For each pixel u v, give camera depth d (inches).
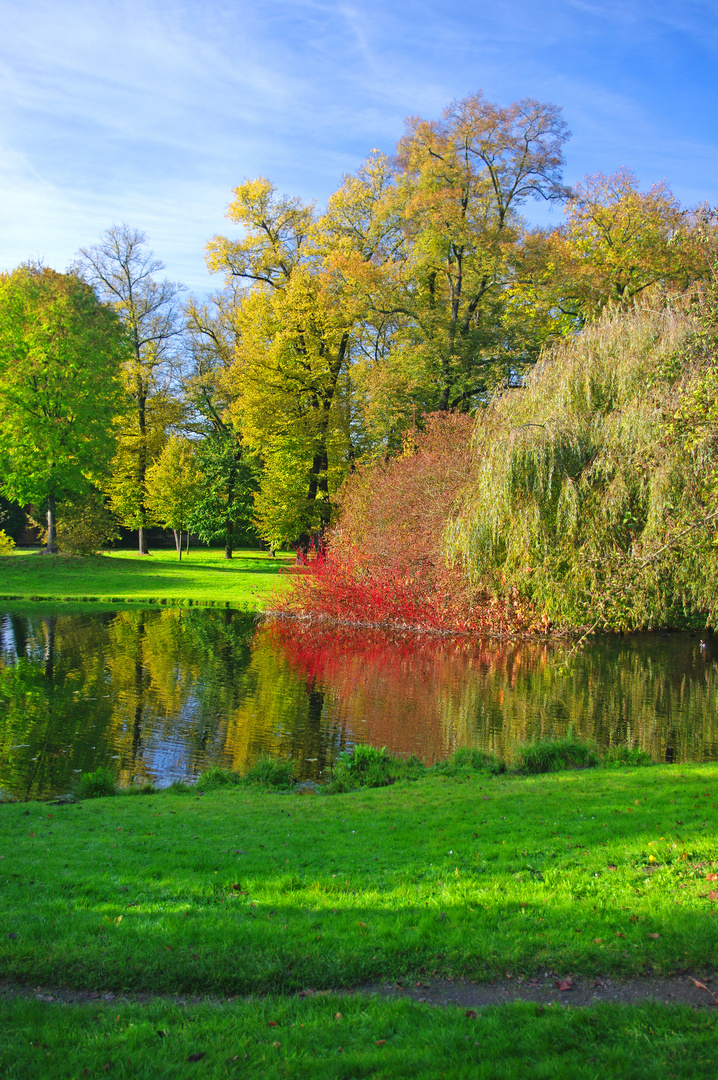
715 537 361.1
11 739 488.7
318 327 1470.2
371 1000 155.4
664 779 366.9
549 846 253.8
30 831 288.4
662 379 433.7
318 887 219.3
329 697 633.0
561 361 568.4
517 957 170.9
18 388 1470.2
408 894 211.5
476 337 1280.8
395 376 1316.4
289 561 1886.1
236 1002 159.2
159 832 286.8
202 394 2094.0
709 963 166.9
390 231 1448.1
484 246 1270.9
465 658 842.2
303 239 1568.7
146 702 597.0
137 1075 130.0
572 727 550.6
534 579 526.9
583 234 1250.0
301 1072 130.7
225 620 1082.7
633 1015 145.7
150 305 1910.7
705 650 911.7
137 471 1989.4
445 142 1295.5
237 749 483.8
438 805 328.8
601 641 976.3
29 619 1019.9
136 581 1459.2
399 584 1042.1
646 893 204.2
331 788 389.1
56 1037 141.7
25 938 181.5
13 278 1517.0
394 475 1108.5
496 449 551.5
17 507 2342.5
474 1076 128.4
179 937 182.5
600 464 486.3
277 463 1561.3
